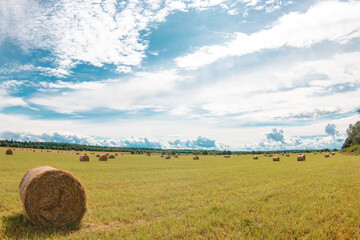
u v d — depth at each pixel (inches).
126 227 300.0
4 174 805.2
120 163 1722.4
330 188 523.8
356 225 293.6
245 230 280.5
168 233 273.9
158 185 644.7
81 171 1038.4
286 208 363.9
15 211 378.9
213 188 583.2
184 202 436.5
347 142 5118.1
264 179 727.7
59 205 348.2
